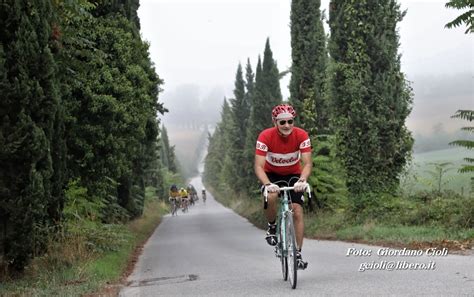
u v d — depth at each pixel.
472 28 11.00
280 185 6.86
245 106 57.75
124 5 19.20
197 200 89.56
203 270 9.55
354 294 5.63
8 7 7.83
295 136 6.62
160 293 7.11
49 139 8.55
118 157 15.46
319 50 22.84
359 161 16.06
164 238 20.94
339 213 18.28
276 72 37.03
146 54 19.56
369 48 15.86
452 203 12.88
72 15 12.10
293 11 23.33
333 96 16.84
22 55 7.96
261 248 13.53
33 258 8.92
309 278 7.14
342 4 16.86
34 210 8.04
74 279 8.48
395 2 16.00
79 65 12.64
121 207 22.62
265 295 6.07
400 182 16.16
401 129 15.91
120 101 15.03
